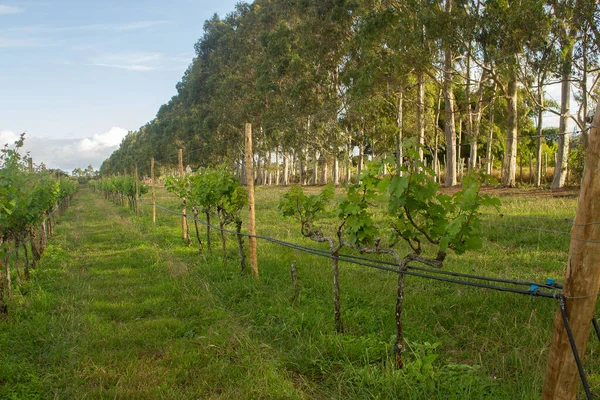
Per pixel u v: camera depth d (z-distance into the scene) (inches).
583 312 107.9
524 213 496.4
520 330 190.9
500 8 668.1
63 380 171.3
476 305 224.2
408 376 154.5
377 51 862.5
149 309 256.1
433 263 159.3
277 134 1397.6
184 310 250.5
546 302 216.7
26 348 205.2
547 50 680.4
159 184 2785.4
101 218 853.2
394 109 1148.5
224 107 1550.2
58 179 897.5
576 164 936.9
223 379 167.3
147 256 413.7
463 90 1277.1
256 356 182.9
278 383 159.9
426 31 730.8
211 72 1818.4
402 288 167.8
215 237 496.7
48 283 324.5
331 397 153.1
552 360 114.4
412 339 191.8
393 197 158.9
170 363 182.1
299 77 1126.4
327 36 1046.4
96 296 286.0
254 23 1473.9
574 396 113.2
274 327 216.2
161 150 2507.4
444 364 170.9
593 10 658.2
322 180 1676.9
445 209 157.8
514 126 924.0
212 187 375.2
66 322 231.5
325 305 241.1
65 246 511.2
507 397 142.4
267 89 1257.4
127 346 202.8
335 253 205.0
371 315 221.1
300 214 247.8
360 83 852.0
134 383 166.1
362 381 157.0
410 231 169.5
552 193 732.0
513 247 367.2
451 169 1013.8
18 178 327.9
